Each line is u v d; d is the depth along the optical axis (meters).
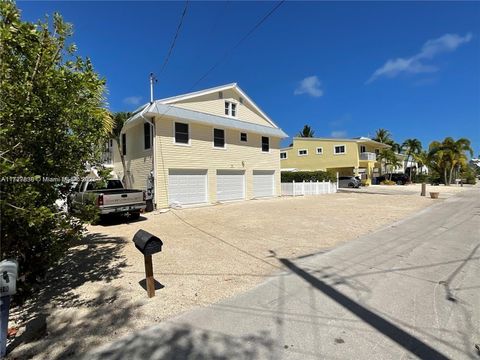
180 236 8.37
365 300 3.92
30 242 3.98
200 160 17.36
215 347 2.94
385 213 12.48
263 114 22.09
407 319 3.39
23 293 4.05
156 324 3.44
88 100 4.34
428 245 6.81
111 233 9.08
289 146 41.09
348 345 2.91
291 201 18.86
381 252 6.27
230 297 4.15
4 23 3.32
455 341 2.93
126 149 19.20
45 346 3.04
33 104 3.53
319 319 3.45
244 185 20.20
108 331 3.31
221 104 19.08
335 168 38.34
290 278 4.84
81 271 5.42
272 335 3.13
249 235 8.34
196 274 5.14
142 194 11.65
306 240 7.61
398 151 52.59
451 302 3.79
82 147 4.39
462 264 5.34
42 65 3.71
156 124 15.41
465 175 49.84
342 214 12.33
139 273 5.27
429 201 17.58
